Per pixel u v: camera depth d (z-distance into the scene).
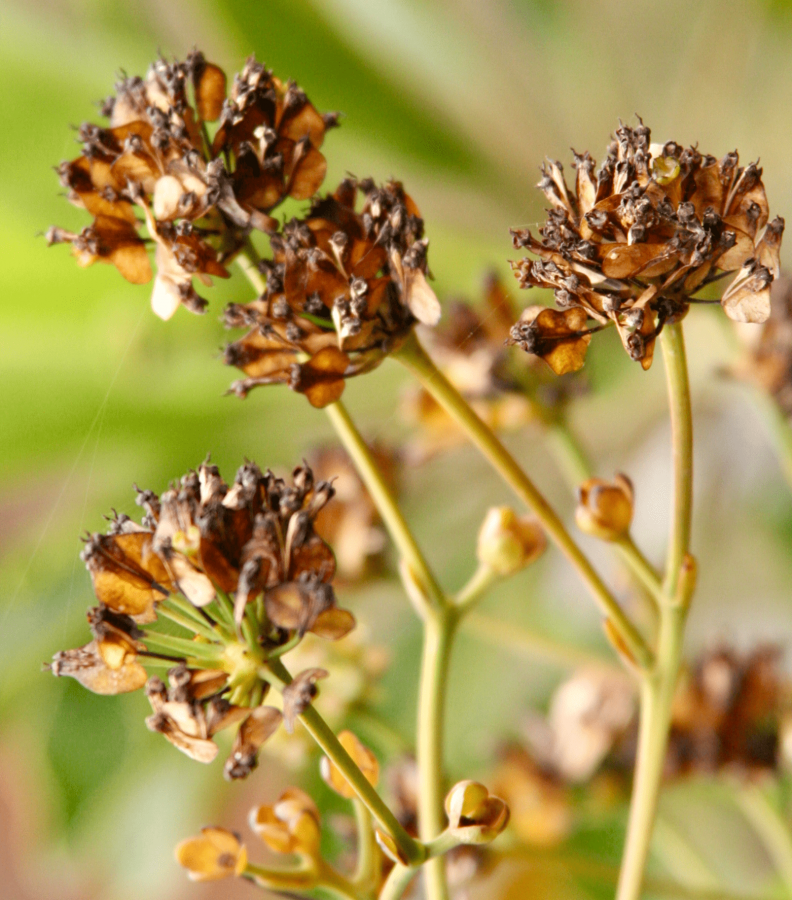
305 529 0.47
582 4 0.93
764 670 0.56
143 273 0.49
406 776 0.53
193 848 0.48
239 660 0.47
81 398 0.81
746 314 0.47
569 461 0.56
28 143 0.83
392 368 0.79
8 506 0.83
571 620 0.79
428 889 0.50
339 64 0.87
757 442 0.80
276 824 0.49
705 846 0.68
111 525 0.48
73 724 0.78
